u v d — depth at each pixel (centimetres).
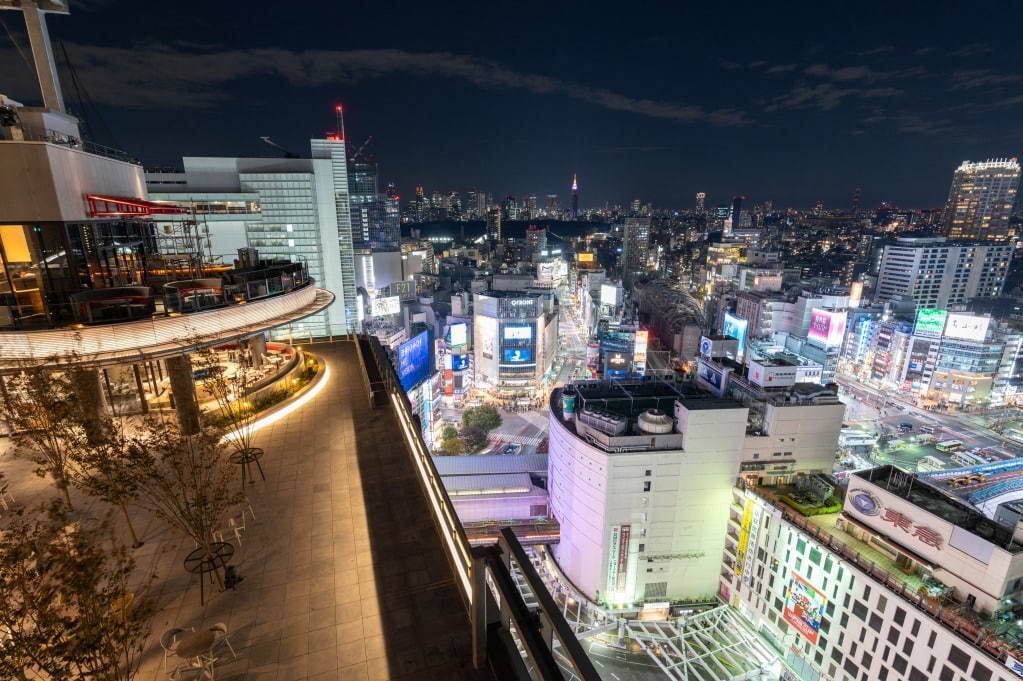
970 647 4831
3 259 2859
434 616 1616
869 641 5900
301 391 3762
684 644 7612
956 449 16675
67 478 1919
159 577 1852
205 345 2964
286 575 1842
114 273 3747
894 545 6047
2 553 1184
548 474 10019
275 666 1438
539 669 950
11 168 2811
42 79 3784
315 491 2444
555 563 9625
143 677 1427
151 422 2039
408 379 16050
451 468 11262
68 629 1143
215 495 1912
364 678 1387
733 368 9994
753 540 7794
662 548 8519
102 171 3603
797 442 8306
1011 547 5066
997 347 19338
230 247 17438
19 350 2586
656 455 8112
